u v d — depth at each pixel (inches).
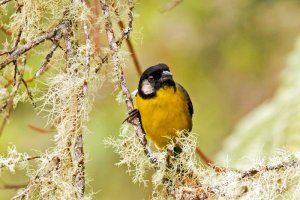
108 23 297.7
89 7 314.7
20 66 307.6
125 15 312.8
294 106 448.1
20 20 304.3
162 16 677.9
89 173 606.5
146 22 673.6
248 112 708.7
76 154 283.1
